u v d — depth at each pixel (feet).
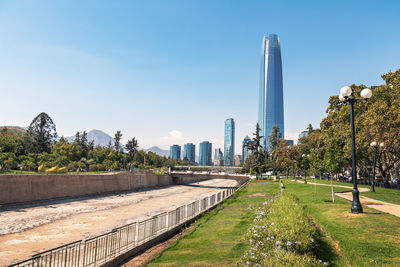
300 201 67.82
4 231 69.97
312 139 217.36
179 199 169.99
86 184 159.12
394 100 106.32
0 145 266.16
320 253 30.37
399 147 120.67
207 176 314.14
